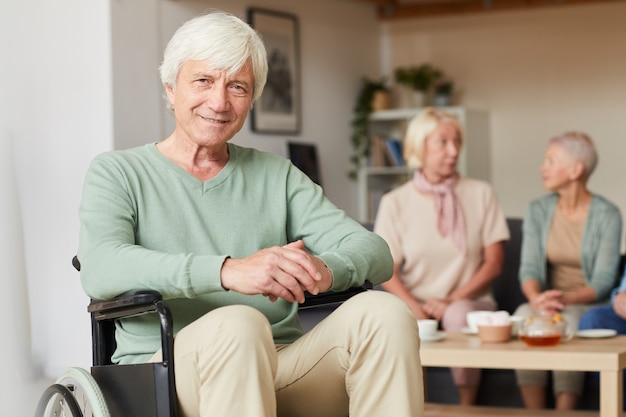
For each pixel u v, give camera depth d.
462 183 4.58
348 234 2.50
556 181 4.42
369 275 2.39
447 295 4.48
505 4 8.26
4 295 4.52
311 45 7.63
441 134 4.48
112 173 2.38
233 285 2.13
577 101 8.09
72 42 5.07
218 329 2.03
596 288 4.30
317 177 7.51
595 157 4.42
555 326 3.38
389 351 2.13
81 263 2.28
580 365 3.16
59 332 4.92
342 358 2.20
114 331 2.41
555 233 4.45
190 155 2.45
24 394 4.56
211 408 2.02
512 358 3.26
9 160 4.66
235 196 2.47
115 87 5.15
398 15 8.58
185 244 2.39
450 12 8.43
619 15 7.94
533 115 8.23
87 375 2.21
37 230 4.83
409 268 4.52
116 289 2.18
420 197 4.55
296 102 7.40
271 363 2.06
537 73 8.22
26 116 4.79
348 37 8.15
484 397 4.18
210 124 2.37
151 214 2.38
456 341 3.58
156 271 2.14
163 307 2.07
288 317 2.48
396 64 8.67
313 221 2.55
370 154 8.22
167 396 2.06
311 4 7.64
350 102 8.16
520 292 4.77
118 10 5.20
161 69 2.45
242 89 2.38
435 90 8.49
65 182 4.97
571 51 8.09
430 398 4.26
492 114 8.38
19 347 4.58
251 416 2.00
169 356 2.06
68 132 5.01
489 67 8.38
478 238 4.53
